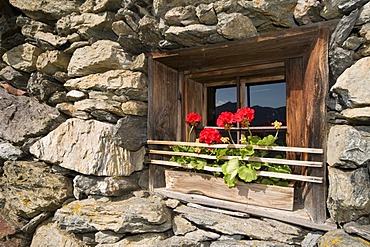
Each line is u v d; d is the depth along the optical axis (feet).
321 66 4.70
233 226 5.31
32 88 7.43
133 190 6.70
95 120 6.68
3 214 7.54
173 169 6.58
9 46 7.75
